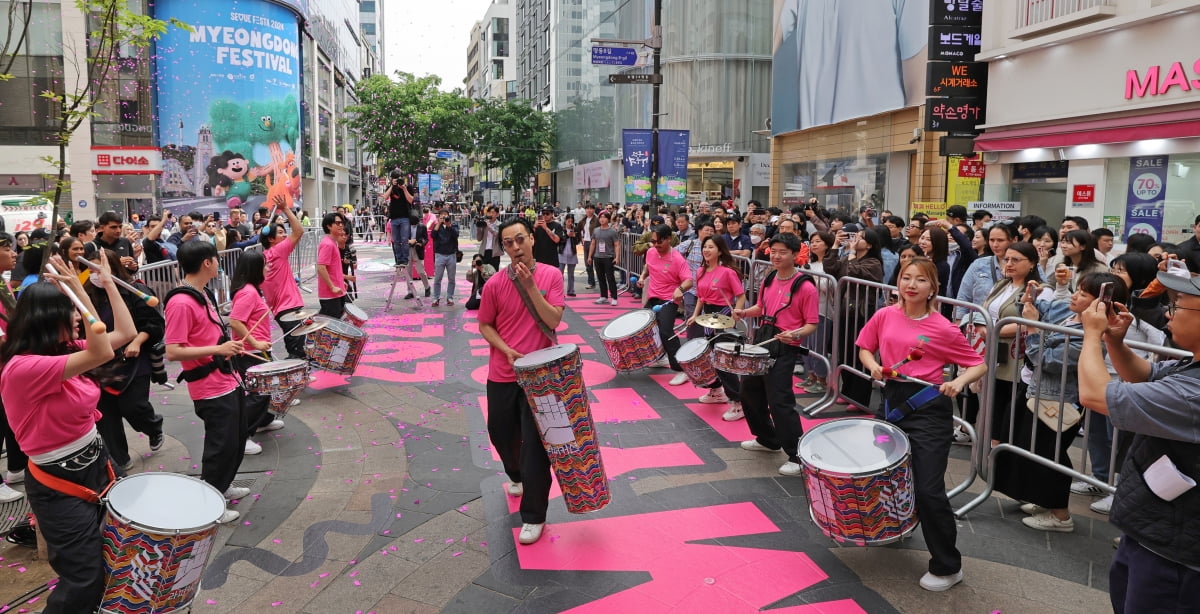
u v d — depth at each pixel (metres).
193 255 4.57
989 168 13.42
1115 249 10.94
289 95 33.97
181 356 4.34
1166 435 2.28
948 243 7.32
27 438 3.01
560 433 4.07
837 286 6.62
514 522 4.62
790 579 3.90
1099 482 3.99
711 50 29.88
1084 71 11.32
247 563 4.14
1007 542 4.30
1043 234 6.32
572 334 10.77
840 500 3.59
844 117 18.02
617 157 36.16
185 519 3.03
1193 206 10.01
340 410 7.00
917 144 15.28
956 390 3.68
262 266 5.91
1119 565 2.63
